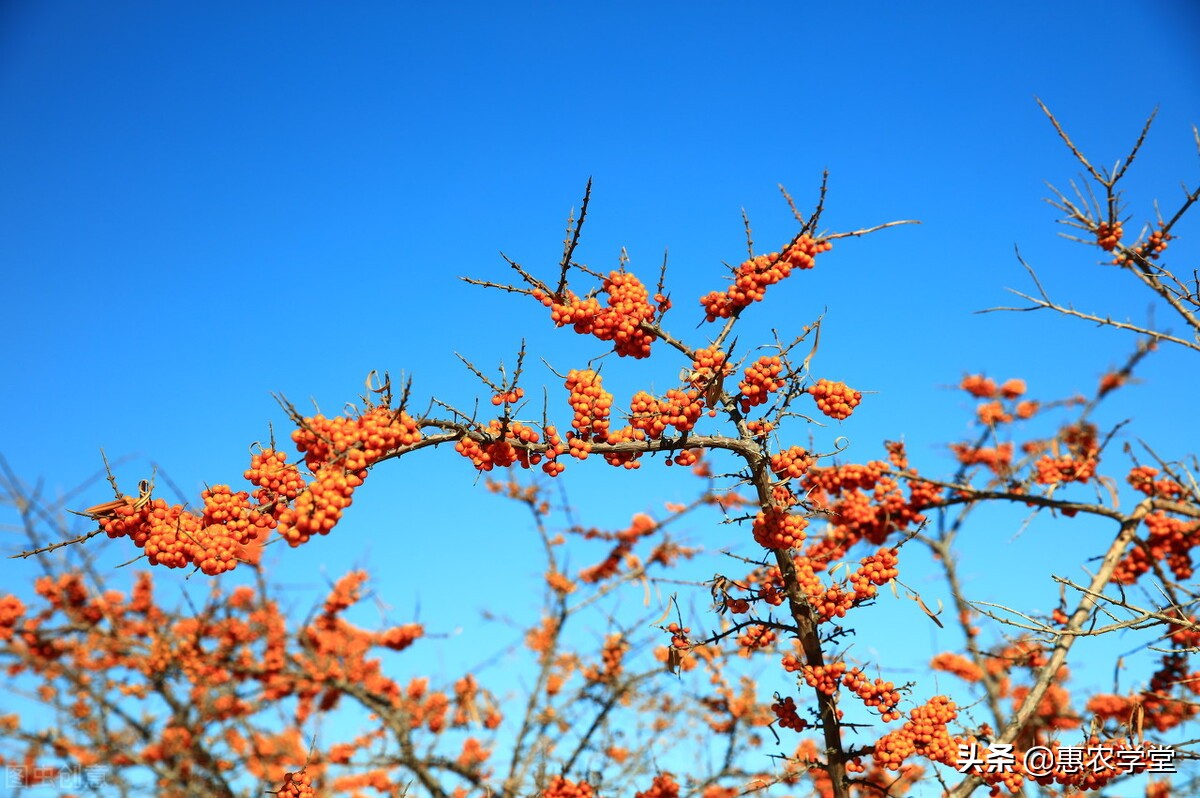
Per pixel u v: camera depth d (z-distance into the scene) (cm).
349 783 1052
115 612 1036
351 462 464
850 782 602
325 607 1118
